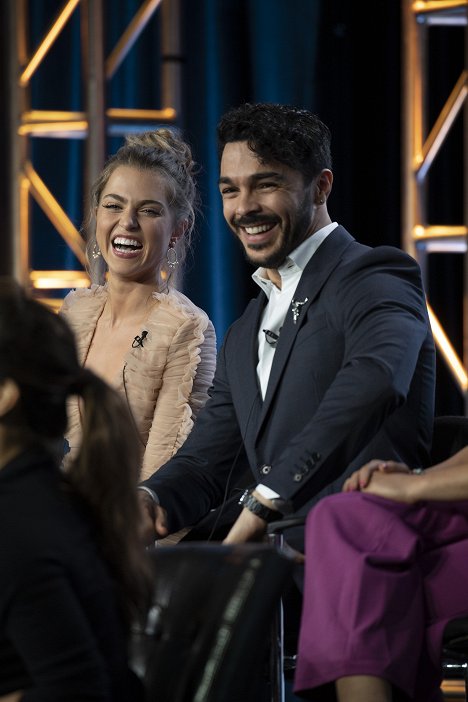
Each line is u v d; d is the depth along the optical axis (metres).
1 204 18.23
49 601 4.62
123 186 10.34
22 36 17.39
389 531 6.68
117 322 10.50
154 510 8.12
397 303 7.97
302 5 18.16
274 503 7.43
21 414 4.89
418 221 16.44
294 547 7.84
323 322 8.21
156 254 10.41
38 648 4.61
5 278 5.05
